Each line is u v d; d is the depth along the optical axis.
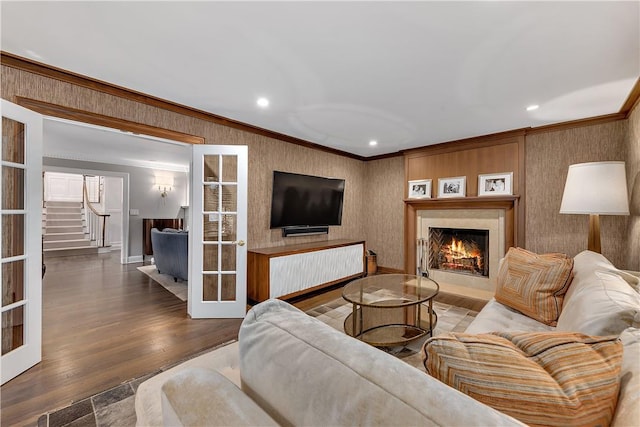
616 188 2.26
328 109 2.93
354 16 1.56
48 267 5.46
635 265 2.60
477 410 0.45
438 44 1.82
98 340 2.46
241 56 1.98
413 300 2.38
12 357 1.90
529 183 3.53
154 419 0.92
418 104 2.78
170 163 6.73
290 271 3.51
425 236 4.49
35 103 2.09
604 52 1.88
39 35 1.75
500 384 0.60
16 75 2.02
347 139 4.09
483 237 3.98
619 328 0.96
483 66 2.07
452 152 4.17
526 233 3.54
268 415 0.58
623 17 1.54
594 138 3.12
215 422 0.56
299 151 4.19
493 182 3.77
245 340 0.74
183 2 1.47
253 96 2.63
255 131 3.56
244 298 3.05
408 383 0.50
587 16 1.54
